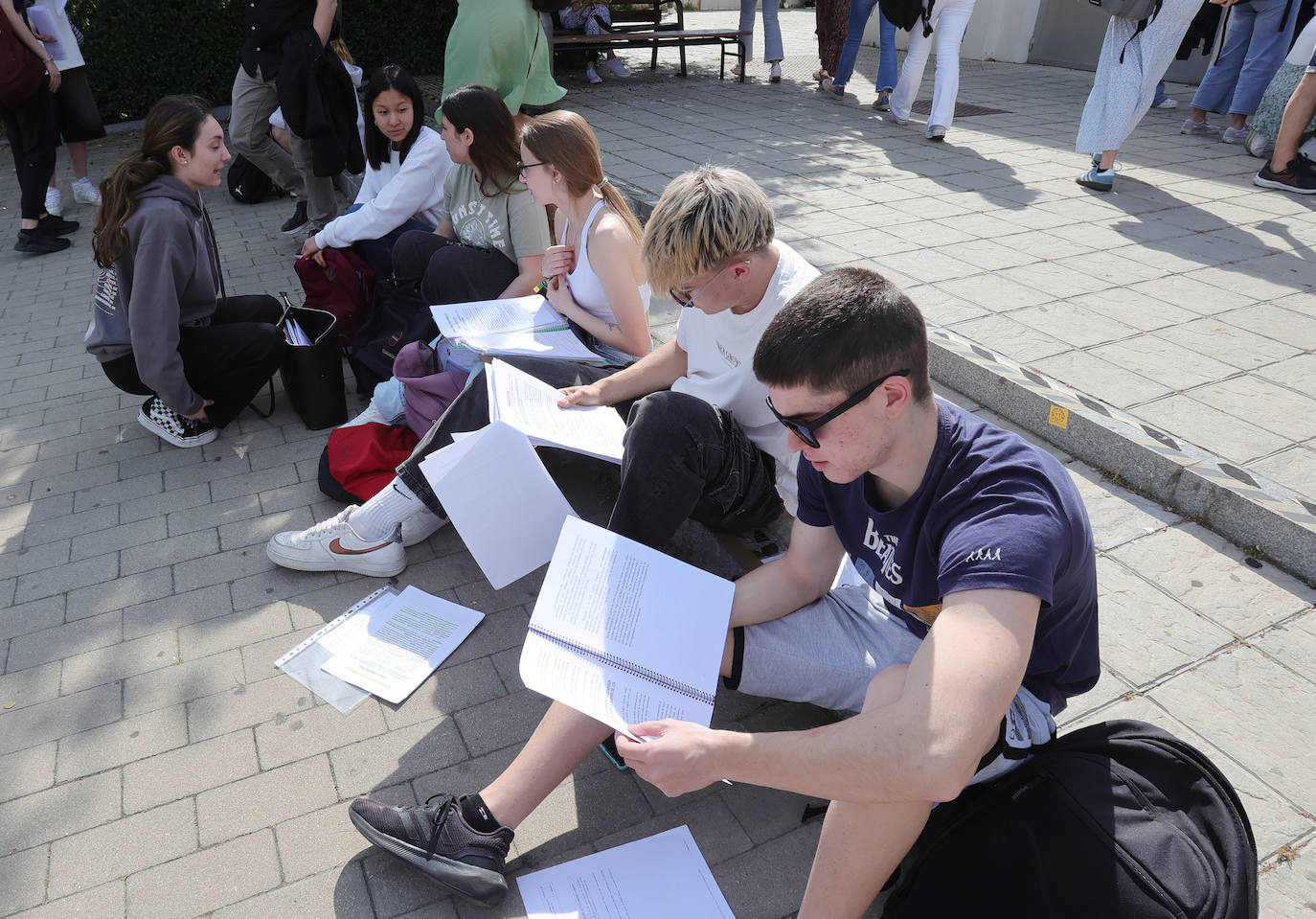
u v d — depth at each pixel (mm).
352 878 1946
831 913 1584
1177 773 1555
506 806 1895
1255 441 2994
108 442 3773
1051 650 1597
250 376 3629
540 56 6309
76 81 6797
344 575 2920
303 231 6367
